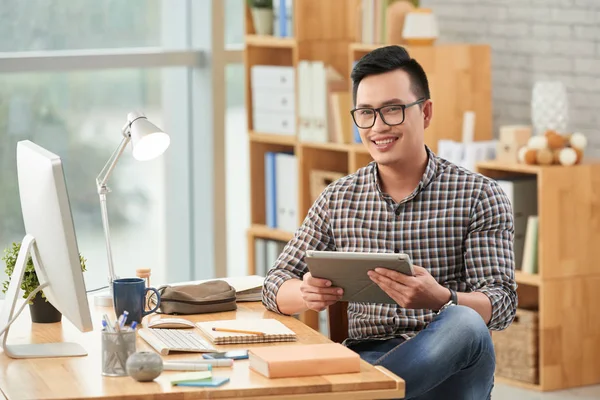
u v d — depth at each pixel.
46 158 2.84
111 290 3.55
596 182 5.56
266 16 6.84
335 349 2.73
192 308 3.38
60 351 2.91
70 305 2.87
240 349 2.90
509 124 6.29
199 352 2.86
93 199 7.17
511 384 5.69
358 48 6.20
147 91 7.30
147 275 3.54
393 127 3.44
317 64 6.41
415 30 5.99
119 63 7.05
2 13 6.75
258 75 6.91
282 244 6.86
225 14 7.38
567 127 5.98
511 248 3.48
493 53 6.34
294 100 6.67
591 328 5.64
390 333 3.49
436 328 3.05
